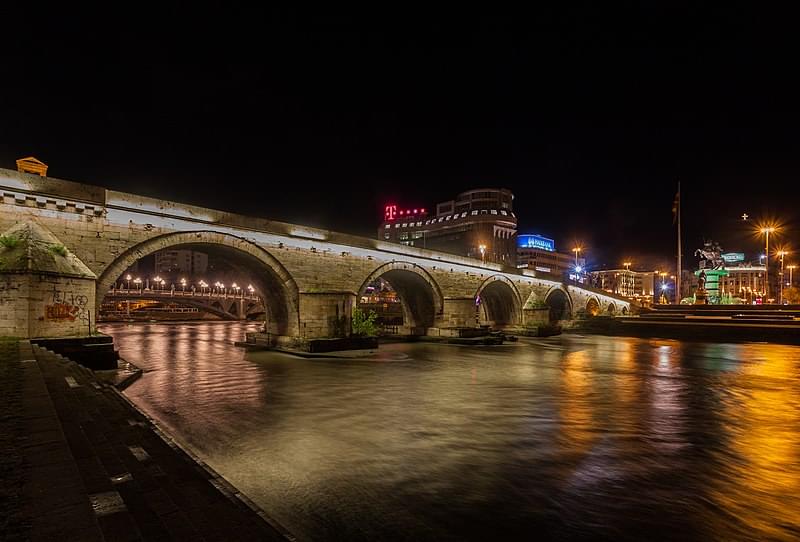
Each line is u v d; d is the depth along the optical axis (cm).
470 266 5184
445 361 3097
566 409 1731
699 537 798
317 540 762
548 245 15650
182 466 802
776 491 995
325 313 3494
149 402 1747
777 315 6078
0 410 799
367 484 1005
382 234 17188
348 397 1886
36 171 2602
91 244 2298
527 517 864
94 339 2038
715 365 3050
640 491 989
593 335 5959
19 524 416
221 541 530
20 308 1870
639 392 2078
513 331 5744
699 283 7931
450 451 1234
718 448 1284
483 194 14425
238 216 3014
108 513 513
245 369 2612
